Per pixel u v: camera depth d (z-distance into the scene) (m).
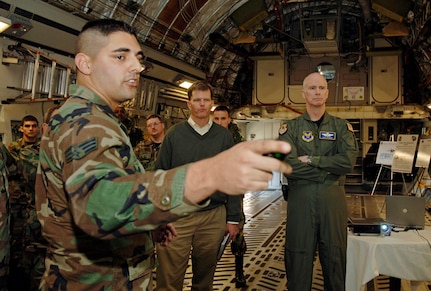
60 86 4.70
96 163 0.98
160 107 7.80
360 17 9.99
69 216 1.18
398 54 10.10
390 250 2.65
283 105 10.64
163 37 7.17
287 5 9.27
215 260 3.13
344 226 2.89
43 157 1.17
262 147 0.78
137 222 0.89
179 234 2.91
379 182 9.99
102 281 1.22
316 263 4.84
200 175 0.86
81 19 5.01
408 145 4.41
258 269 4.56
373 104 10.32
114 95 1.30
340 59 10.52
